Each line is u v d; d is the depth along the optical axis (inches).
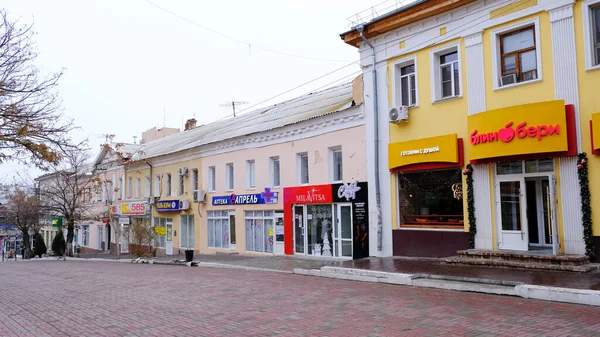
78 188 1601.9
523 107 507.2
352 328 287.0
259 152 917.8
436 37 613.3
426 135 622.2
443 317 305.7
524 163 531.2
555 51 499.2
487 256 514.9
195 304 390.3
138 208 1355.8
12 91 479.2
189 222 1167.0
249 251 935.7
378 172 679.1
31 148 491.8
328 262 682.2
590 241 464.8
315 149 788.6
